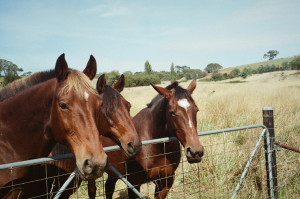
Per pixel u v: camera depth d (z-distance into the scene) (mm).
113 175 3576
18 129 2000
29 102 2033
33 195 2230
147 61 58500
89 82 1922
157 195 3303
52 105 1949
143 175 3205
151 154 3150
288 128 5836
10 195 2000
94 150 1712
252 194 3625
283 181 3859
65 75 1882
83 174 1693
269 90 12883
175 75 75750
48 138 2064
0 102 2109
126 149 2619
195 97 11906
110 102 2676
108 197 3965
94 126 1790
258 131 5328
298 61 57031
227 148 4918
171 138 2504
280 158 4703
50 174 2408
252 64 103250
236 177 4219
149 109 3543
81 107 1775
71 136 1790
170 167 3215
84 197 4164
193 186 4160
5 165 1506
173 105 2826
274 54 129125
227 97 11008
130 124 2715
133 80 39562
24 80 2221
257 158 4398
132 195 3279
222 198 3670
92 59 2260
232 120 7246
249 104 9086
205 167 4410
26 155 2039
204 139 5207
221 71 96125
